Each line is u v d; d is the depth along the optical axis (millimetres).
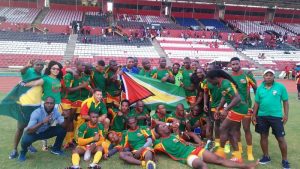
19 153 6906
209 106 7957
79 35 39875
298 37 46438
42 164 6402
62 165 6387
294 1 50469
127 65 9461
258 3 50406
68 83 7484
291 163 6895
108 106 8398
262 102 6672
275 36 46750
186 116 8484
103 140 7074
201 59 36781
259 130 6852
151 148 6715
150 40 41281
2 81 21703
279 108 6574
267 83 6664
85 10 48625
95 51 35375
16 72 27531
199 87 8352
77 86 7621
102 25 43875
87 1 48406
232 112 6527
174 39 42250
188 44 40906
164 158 6945
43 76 6859
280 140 6547
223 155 6809
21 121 6680
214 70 6602
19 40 35844
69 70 7652
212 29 47312
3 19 41594
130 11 50062
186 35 43094
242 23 51875
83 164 6488
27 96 6664
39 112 6477
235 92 6340
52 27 41156
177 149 6762
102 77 8195
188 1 49906
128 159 6586
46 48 34750
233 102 6301
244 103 6590
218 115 7039
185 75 9094
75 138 7441
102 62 8078
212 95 7621
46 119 6383
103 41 38656
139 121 7883
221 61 32719
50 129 6754
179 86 9211
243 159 7141
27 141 6434
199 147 6711
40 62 7426
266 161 6930
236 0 49156
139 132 7129
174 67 9328
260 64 37344
